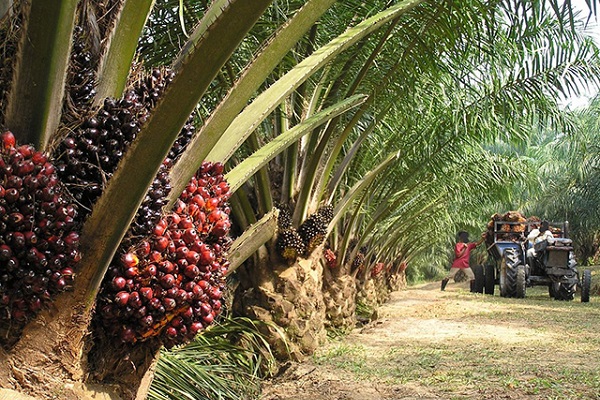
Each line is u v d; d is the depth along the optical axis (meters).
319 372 6.12
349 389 5.45
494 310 12.91
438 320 11.20
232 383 5.07
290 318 6.46
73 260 2.04
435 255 37.00
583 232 27.70
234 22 1.83
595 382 5.54
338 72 6.68
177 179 2.35
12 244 1.96
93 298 2.14
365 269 12.80
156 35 4.45
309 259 6.72
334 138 7.67
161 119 1.92
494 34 5.66
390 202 11.26
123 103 2.20
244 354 5.83
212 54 1.87
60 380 2.14
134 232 2.16
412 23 5.86
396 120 9.13
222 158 2.77
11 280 2.00
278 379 5.98
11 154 1.96
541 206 27.53
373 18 3.36
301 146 7.01
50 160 2.11
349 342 8.36
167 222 2.25
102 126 2.19
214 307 2.39
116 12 2.43
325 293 8.96
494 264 21.16
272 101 2.89
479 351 7.55
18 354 2.12
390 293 20.95
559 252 15.88
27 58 2.00
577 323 10.44
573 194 26.16
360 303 12.47
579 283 16.14
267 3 1.81
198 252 2.27
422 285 30.88
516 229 19.16
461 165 12.80
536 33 7.32
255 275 6.51
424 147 10.07
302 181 6.77
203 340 5.36
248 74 2.41
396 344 8.27
